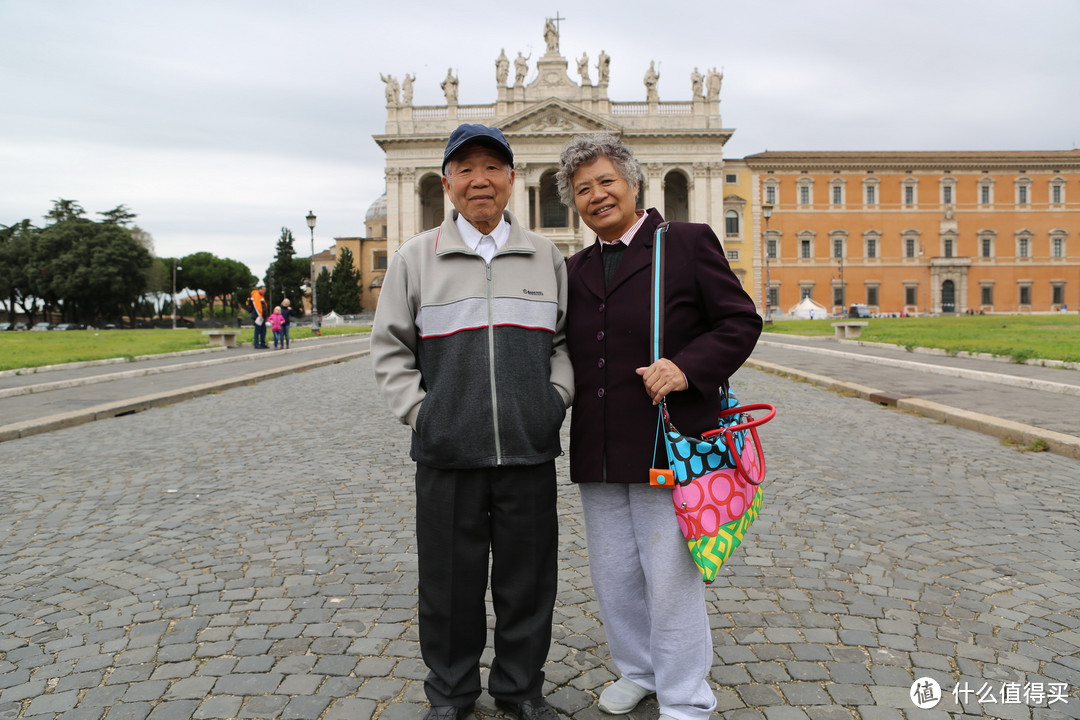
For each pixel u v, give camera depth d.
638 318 2.59
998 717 2.62
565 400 2.67
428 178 63.22
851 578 3.97
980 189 70.81
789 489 5.87
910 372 14.91
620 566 2.74
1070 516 5.07
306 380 15.63
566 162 2.68
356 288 80.00
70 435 8.79
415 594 3.83
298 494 5.89
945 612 3.53
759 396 11.92
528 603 2.68
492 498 2.68
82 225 68.44
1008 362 15.65
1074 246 71.38
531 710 2.65
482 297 2.61
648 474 2.55
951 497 5.59
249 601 3.75
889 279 70.38
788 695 2.79
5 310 86.75
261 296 26.05
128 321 81.25
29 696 2.82
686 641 2.53
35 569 4.24
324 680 2.95
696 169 61.25
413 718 2.67
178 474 6.63
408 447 7.86
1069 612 3.52
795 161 69.12
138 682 2.93
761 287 68.94
